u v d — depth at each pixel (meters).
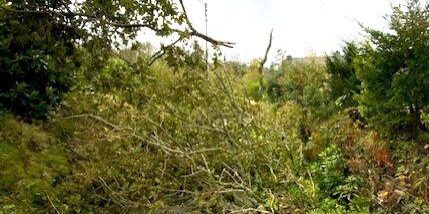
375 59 8.48
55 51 5.72
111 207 5.59
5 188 5.57
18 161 6.16
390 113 8.30
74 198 5.45
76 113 7.25
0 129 6.62
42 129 7.26
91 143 6.46
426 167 6.57
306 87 11.85
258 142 6.02
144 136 6.00
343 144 7.83
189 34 5.39
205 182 5.76
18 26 5.65
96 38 5.59
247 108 6.27
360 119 9.59
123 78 5.88
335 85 11.15
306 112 10.94
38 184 5.84
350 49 11.25
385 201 5.62
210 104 6.18
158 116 6.04
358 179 6.36
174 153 5.91
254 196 5.48
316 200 5.66
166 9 5.28
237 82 6.71
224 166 6.23
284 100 12.60
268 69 15.51
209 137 6.16
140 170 5.82
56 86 7.76
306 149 7.68
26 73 7.40
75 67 6.07
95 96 6.19
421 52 7.99
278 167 6.09
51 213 5.45
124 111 6.15
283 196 5.59
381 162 7.13
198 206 5.42
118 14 5.53
